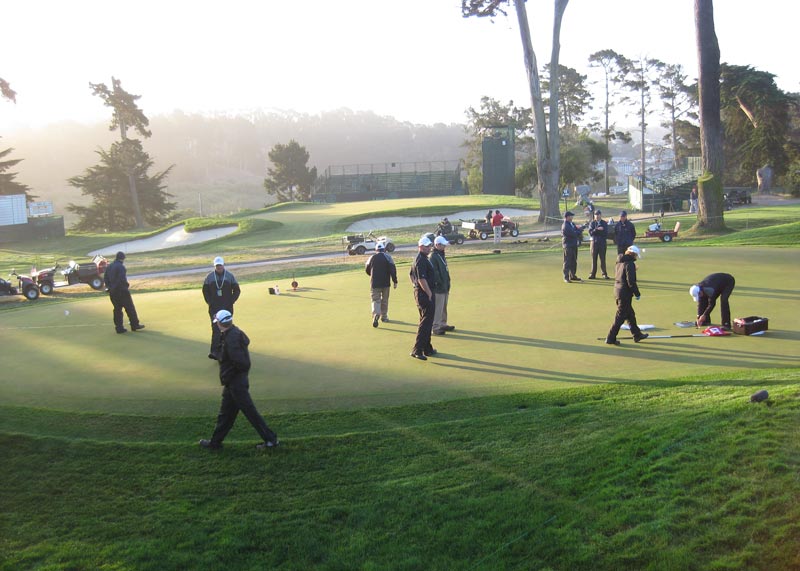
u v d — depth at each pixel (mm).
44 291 28250
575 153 77812
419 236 44250
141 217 102062
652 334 12250
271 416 8711
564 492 6516
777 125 73000
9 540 6383
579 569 5477
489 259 24406
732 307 13977
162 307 18219
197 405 9320
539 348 11609
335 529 6332
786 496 5922
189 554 6090
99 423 8703
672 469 6586
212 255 41938
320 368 10844
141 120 101812
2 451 7891
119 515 6703
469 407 8742
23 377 11164
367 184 106312
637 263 21188
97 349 13164
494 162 79562
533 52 44656
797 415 7336
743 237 28234
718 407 7887
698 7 32281
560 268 21469
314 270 26547
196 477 7289
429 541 6055
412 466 7254
